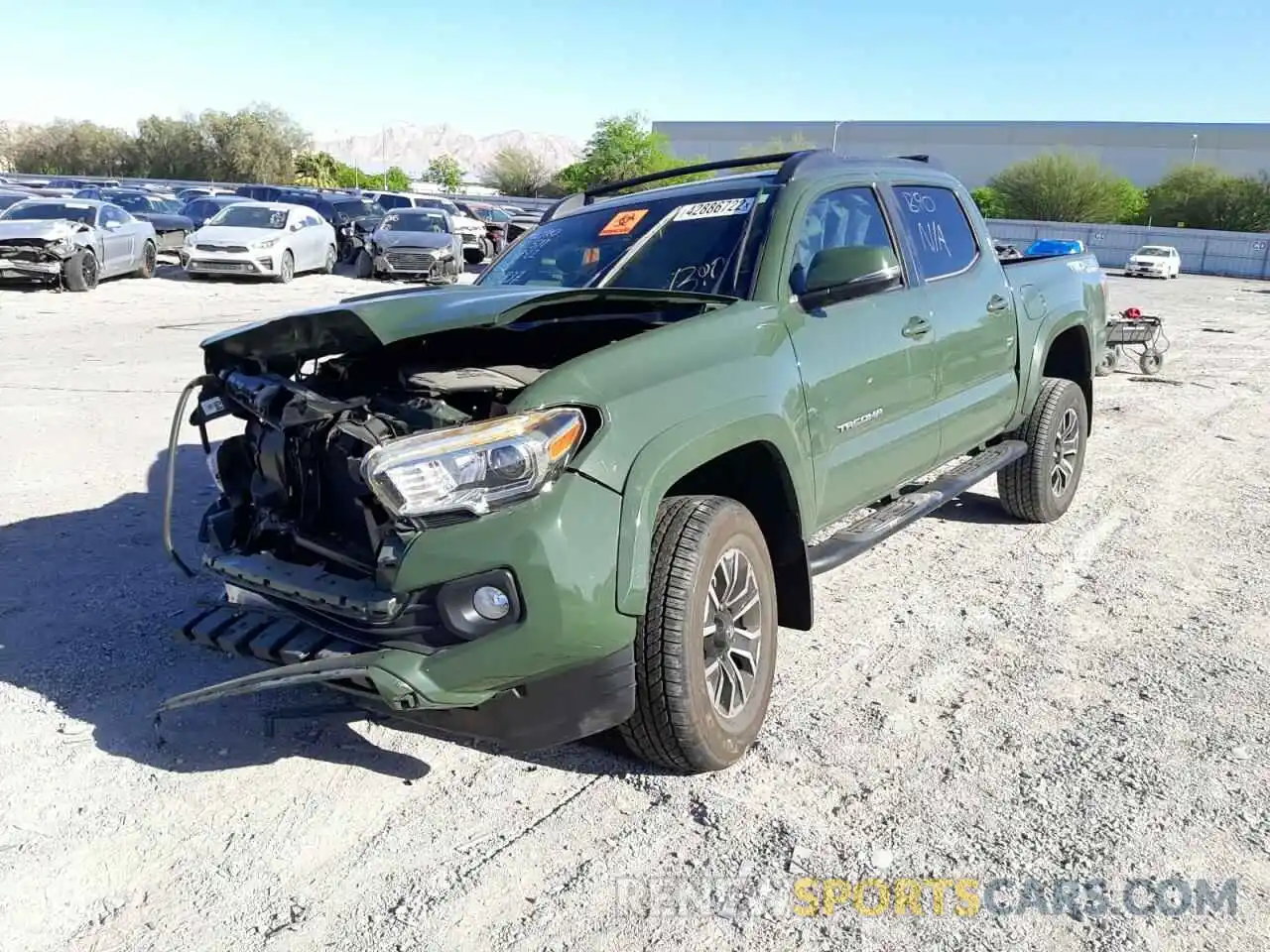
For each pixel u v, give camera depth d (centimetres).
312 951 257
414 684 279
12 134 9131
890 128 8031
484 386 308
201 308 1616
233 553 341
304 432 321
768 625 351
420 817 314
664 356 318
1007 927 265
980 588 509
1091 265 660
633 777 336
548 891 280
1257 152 7144
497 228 2858
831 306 394
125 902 275
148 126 8644
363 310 314
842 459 391
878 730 366
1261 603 489
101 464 704
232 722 369
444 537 278
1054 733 363
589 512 282
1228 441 865
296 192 3086
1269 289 3650
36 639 430
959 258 505
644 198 456
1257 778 333
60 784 328
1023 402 559
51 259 1745
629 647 297
